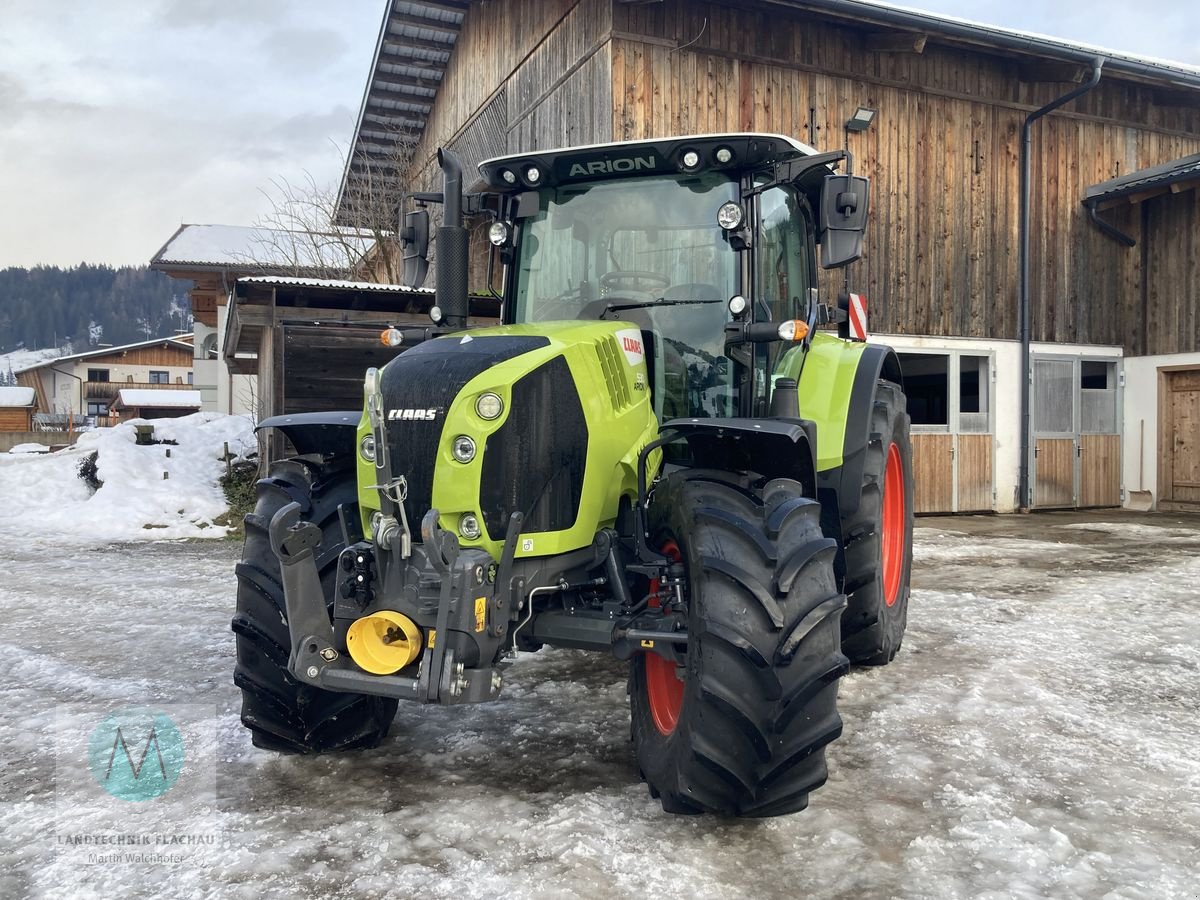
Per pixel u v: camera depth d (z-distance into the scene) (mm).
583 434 3156
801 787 2854
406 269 3922
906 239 12266
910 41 11508
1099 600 6531
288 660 3299
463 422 2965
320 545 3324
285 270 18078
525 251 4109
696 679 2791
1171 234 13500
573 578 3205
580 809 3037
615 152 3820
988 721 3955
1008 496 13164
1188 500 13312
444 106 15906
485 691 2836
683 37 10594
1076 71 12789
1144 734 3834
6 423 51938
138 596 6801
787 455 3180
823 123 11547
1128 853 2791
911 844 2828
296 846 2791
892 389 5223
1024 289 13023
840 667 2820
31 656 5066
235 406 22797
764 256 3961
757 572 2832
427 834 2865
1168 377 13594
